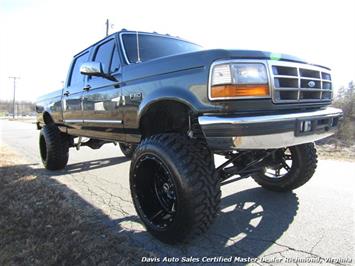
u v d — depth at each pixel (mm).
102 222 3285
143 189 3010
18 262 2477
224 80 2338
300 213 3375
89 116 4250
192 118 2711
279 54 2588
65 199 4035
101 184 4828
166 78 2785
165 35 4238
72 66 5199
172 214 2656
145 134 3273
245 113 2371
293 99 2600
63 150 5664
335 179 4762
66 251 2623
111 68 3748
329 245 2684
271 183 4012
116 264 2438
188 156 2533
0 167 6152
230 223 3174
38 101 6887
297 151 3662
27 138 13477
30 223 3213
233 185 4434
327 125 2883
